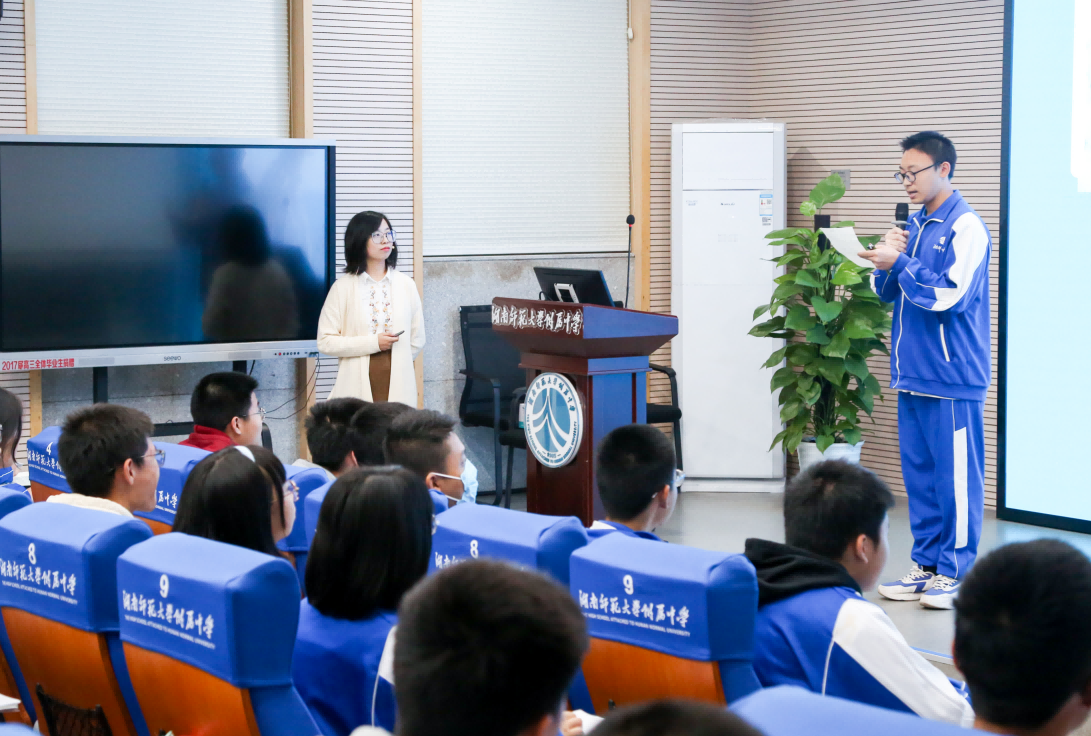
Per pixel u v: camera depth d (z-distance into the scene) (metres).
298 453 6.05
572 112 6.48
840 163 6.41
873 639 1.94
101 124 5.44
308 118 5.76
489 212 6.34
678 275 6.39
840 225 5.62
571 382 4.13
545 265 6.49
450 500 2.96
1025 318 5.63
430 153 6.18
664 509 2.70
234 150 5.44
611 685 2.01
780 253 6.32
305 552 2.87
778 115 6.66
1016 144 5.62
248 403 3.48
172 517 2.97
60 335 5.20
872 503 2.19
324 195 5.64
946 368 4.30
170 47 5.55
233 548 1.73
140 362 5.36
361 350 5.25
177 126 5.60
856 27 6.27
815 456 5.98
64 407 5.46
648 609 1.89
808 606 2.00
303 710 1.71
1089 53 5.32
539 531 2.14
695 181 6.32
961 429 4.33
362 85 5.89
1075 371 5.47
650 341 4.16
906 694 1.93
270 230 5.55
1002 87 5.68
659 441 2.66
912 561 4.96
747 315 6.34
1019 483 5.72
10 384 5.32
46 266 5.14
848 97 6.34
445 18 6.13
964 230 4.23
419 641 1.02
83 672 1.99
